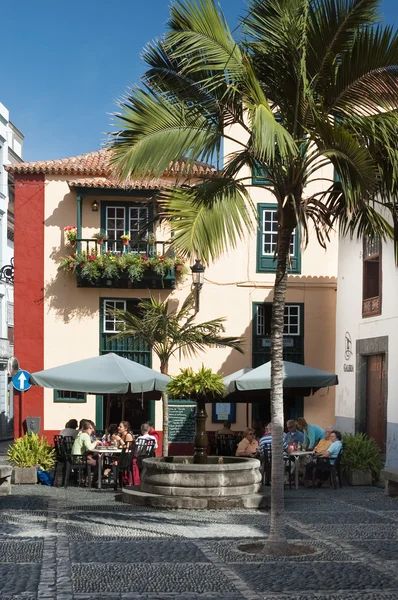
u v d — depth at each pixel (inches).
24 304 989.2
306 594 310.2
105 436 794.2
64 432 759.7
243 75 392.5
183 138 409.7
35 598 298.8
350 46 392.8
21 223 994.1
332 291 1010.1
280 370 409.4
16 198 993.5
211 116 424.8
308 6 390.3
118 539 428.5
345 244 940.0
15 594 304.2
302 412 1003.3
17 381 956.6
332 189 437.1
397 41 383.9
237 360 997.8
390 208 441.7
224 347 992.9
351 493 666.2
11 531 449.4
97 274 959.0
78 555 381.7
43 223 993.5
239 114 430.3
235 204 420.8
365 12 386.0
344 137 370.6
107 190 971.3
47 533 444.1
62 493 645.3
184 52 401.4
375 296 855.1
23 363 986.7
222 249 417.7
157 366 987.3
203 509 549.3
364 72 392.5
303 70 384.2
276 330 411.5
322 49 393.1
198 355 990.4
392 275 796.6
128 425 767.7
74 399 979.3
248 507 558.9
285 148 353.1
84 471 716.0
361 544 422.3
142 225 482.3
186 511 540.7
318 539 437.7
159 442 986.1
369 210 435.2
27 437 735.1
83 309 991.0
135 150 401.1
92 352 988.6
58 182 995.3
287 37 389.7
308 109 394.9
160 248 984.3
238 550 400.5
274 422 405.4
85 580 330.6
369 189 379.9
